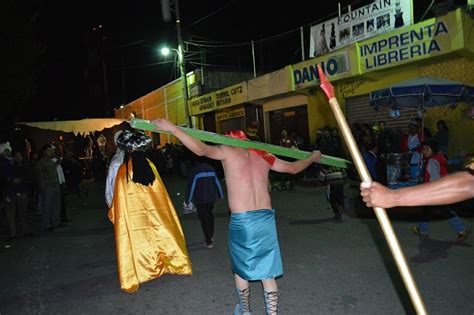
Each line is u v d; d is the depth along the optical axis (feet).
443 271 17.21
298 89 54.24
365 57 43.39
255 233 11.89
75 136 86.12
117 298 17.28
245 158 12.42
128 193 18.37
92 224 34.83
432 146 22.38
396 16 41.19
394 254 5.74
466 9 35.27
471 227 23.30
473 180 5.76
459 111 37.96
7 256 25.57
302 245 22.81
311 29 51.42
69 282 19.71
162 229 18.62
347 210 30.58
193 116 86.07
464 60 37.47
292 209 33.22
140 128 10.12
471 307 13.94
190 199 23.63
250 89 64.34
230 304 15.88
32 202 47.11
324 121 53.93
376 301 15.10
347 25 46.39
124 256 17.88
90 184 73.46
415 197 5.78
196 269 20.17
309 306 15.12
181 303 16.26
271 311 12.11
